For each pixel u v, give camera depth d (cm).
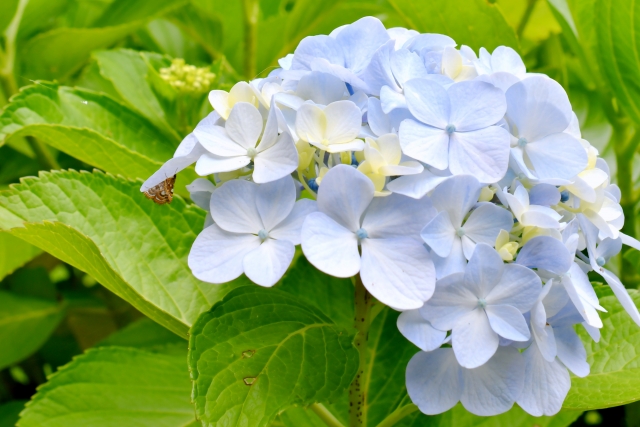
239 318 69
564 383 67
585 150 67
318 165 67
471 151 66
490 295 65
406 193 65
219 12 111
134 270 77
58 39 91
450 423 80
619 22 81
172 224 78
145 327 92
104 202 77
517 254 67
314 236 65
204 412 66
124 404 82
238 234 67
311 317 69
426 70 69
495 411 66
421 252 65
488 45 85
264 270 65
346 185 65
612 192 71
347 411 81
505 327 65
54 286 100
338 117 66
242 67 105
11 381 103
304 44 70
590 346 76
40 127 78
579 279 67
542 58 102
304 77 68
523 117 67
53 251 73
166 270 77
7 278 100
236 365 67
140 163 81
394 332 82
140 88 92
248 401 67
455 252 65
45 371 105
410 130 66
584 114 97
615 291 68
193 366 67
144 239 77
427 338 65
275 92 68
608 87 85
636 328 76
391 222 65
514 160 67
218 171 66
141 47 114
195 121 89
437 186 65
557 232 66
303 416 80
